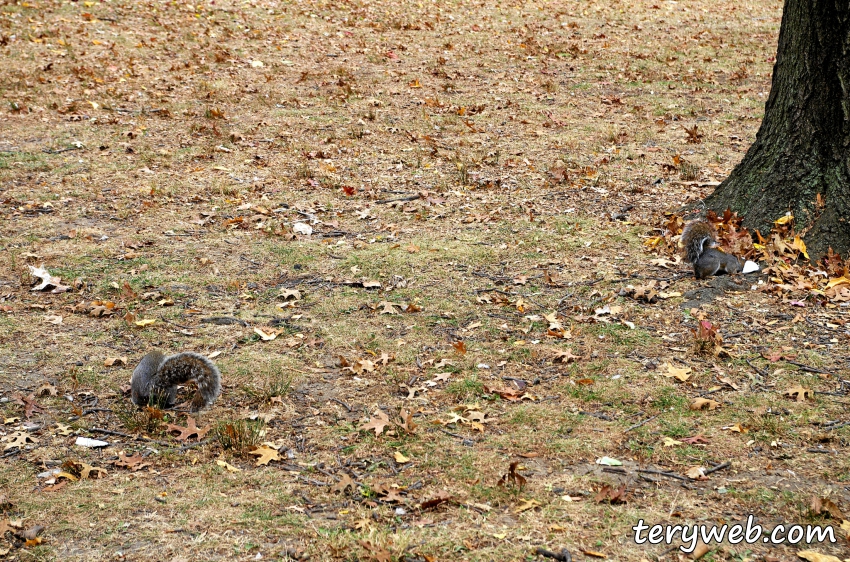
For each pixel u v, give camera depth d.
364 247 8.67
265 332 6.82
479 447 5.19
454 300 7.43
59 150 11.45
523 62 16.89
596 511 4.49
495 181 10.76
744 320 6.86
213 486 4.77
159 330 6.87
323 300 7.47
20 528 4.30
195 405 5.66
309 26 18.80
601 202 9.99
